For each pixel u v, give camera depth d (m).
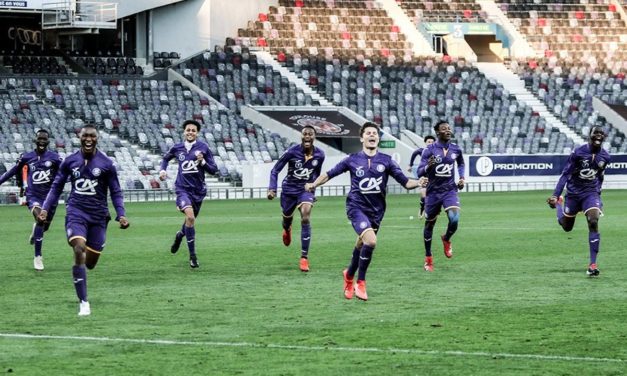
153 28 193.88
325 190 165.00
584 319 43.69
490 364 34.84
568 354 36.44
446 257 70.44
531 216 112.00
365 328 41.81
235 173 166.25
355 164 49.97
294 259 69.62
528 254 72.12
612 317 44.22
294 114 182.38
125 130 170.75
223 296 51.41
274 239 85.19
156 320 43.94
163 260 69.12
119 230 96.00
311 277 59.50
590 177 59.59
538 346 37.88
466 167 171.50
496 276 59.38
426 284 55.91
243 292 52.91
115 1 183.75
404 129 189.12
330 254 72.81
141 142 169.00
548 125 195.88
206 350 37.31
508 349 37.34
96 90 177.50
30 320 43.97
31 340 39.31
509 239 83.88
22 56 183.25
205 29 194.88
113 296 51.41
